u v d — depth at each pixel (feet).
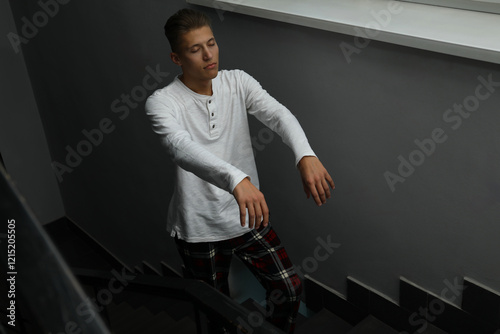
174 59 5.71
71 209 16.99
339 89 6.61
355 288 8.07
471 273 6.44
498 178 5.59
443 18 5.66
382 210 7.04
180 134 5.48
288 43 6.88
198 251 6.62
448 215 6.31
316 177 5.56
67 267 1.24
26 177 16.38
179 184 6.17
